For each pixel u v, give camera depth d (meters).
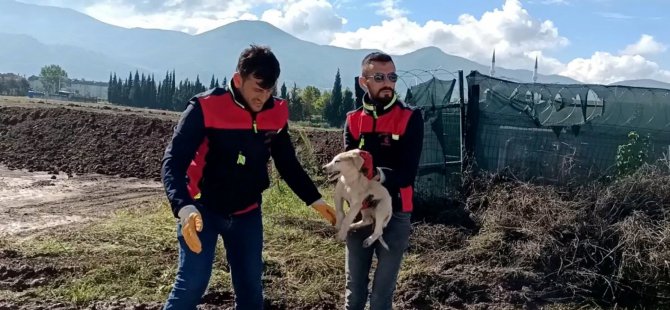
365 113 4.11
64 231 7.96
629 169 7.49
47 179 14.62
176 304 3.42
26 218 9.51
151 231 7.56
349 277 4.18
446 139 8.62
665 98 7.85
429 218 7.87
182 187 3.34
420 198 8.29
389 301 4.12
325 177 10.91
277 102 3.78
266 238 7.24
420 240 7.11
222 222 3.62
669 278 5.83
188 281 3.45
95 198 11.90
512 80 8.88
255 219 3.76
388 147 4.04
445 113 8.62
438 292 5.89
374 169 3.90
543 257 6.31
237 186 3.59
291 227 7.73
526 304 5.75
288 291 5.91
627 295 5.92
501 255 6.51
